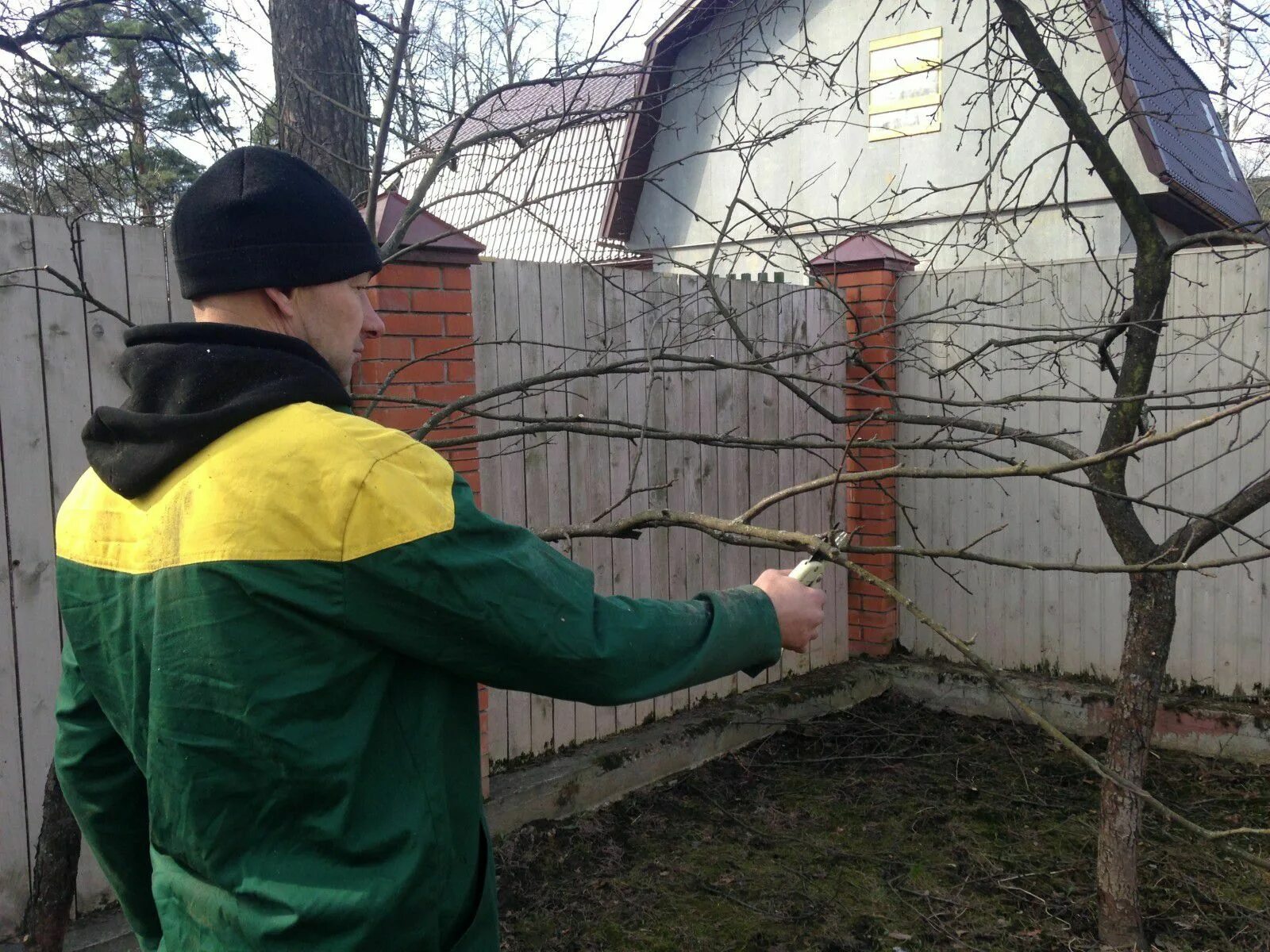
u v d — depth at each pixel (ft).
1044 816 13.24
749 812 13.51
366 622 3.30
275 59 11.27
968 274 17.30
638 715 14.89
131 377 3.67
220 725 3.27
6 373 9.16
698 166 33.47
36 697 9.45
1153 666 9.70
